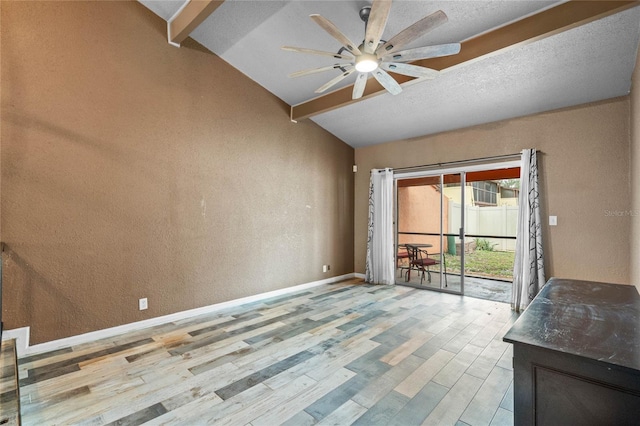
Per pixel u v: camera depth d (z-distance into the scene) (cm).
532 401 112
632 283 331
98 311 305
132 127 329
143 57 338
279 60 401
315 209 538
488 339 303
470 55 308
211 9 300
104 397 207
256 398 206
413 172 531
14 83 264
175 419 185
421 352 274
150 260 341
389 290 504
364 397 207
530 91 368
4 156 260
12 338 258
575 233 375
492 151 443
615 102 352
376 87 395
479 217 841
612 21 265
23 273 266
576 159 376
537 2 262
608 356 101
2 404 173
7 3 262
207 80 393
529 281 391
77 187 295
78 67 296
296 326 339
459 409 194
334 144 577
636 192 299
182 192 368
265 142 460
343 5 296
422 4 278
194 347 285
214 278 397
